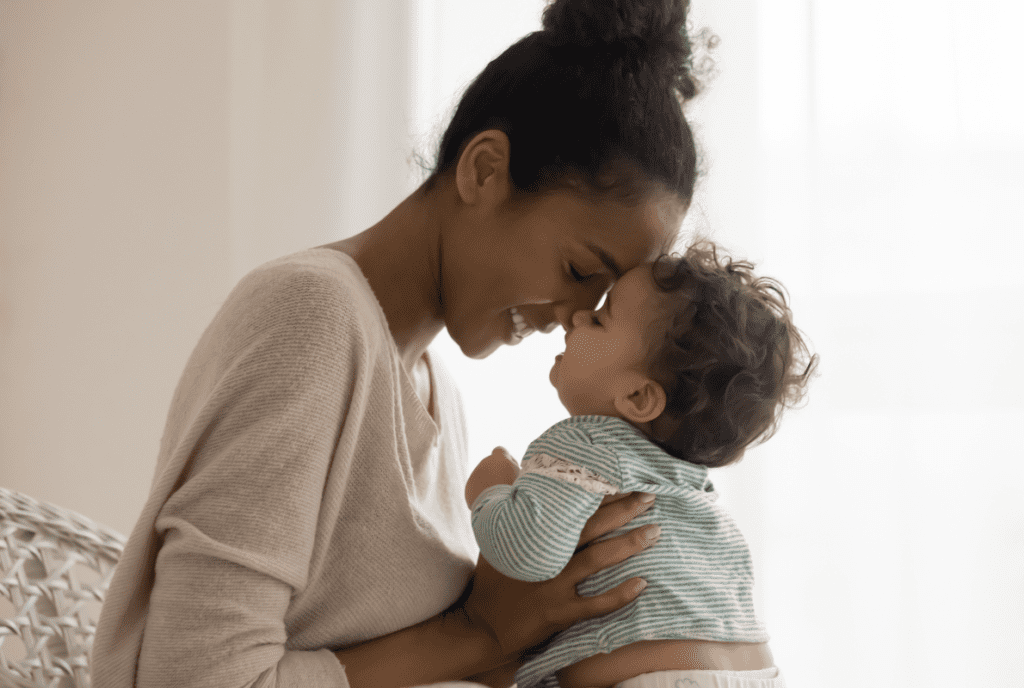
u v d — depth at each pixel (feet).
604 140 2.89
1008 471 5.70
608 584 2.93
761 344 3.15
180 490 2.44
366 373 2.64
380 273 3.01
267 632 2.40
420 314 3.12
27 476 7.33
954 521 5.75
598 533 2.95
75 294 7.30
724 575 3.08
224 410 2.48
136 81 7.25
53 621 3.61
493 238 2.98
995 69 5.82
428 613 2.88
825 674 5.86
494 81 3.07
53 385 7.32
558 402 6.26
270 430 2.44
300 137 6.98
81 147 7.30
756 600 5.95
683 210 3.15
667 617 2.88
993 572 5.68
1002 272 5.77
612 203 2.92
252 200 7.04
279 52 7.02
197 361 2.77
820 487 5.93
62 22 7.32
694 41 3.38
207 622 2.33
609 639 2.87
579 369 3.23
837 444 5.94
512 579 2.93
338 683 2.48
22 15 7.37
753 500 5.98
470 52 6.69
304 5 6.98
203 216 7.14
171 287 7.20
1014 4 5.80
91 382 7.29
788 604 5.93
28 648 3.50
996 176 5.80
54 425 7.32
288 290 2.58
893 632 5.79
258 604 2.38
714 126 6.14
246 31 7.07
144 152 7.23
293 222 6.99
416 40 6.81
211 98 7.14
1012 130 5.79
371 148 6.87
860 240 5.98
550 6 3.07
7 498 3.82
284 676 2.42
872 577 5.85
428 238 3.07
